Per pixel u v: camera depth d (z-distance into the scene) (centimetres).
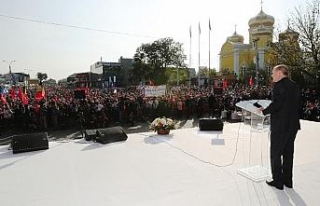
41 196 314
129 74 5700
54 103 1327
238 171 377
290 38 1856
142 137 625
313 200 287
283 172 320
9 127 1273
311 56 1745
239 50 5466
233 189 320
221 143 557
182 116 1591
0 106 1341
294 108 302
